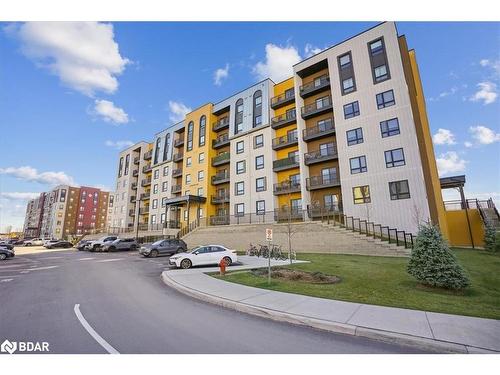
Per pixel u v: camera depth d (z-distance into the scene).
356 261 15.11
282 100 32.31
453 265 8.70
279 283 10.46
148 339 5.41
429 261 8.95
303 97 30.20
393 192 21.75
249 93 36.31
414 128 21.81
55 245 44.19
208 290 9.58
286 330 5.98
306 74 30.52
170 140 48.50
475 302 7.38
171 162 46.88
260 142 33.41
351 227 22.02
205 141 39.75
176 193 44.84
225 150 39.12
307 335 5.68
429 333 5.33
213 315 7.11
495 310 6.68
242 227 27.14
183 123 46.78
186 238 31.50
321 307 7.22
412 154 21.47
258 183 32.47
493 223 22.14
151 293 9.86
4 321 6.57
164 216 45.97
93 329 5.98
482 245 23.84
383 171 22.53
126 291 10.20
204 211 36.94
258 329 6.04
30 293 9.81
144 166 55.41
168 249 25.41
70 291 10.18
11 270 16.11
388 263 13.97
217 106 40.25
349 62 26.28
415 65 27.89
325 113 28.28
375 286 9.41
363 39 25.78
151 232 42.31
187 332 5.81
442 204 24.41
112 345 5.13
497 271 11.65
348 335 5.68
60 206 96.31
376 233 21.77
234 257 16.94
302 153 28.16
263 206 31.38
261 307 7.32
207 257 16.42
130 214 54.62
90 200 102.94
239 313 7.30
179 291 10.16
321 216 25.03
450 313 6.50
